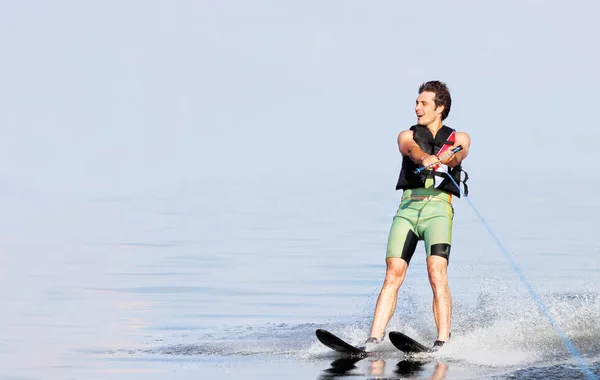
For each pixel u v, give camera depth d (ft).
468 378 56.44
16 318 82.99
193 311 86.84
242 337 73.46
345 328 77.00
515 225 159.53
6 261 121.90
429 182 68.39
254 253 129.59
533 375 56.65
